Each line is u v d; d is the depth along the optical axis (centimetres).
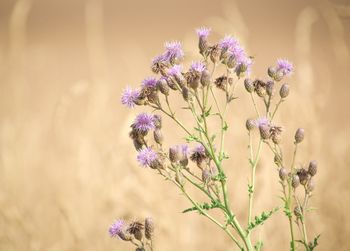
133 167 743
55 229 766
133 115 774
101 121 838
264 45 2347
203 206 476
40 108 1089
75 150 800
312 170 495
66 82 1605
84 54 2445
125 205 726
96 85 870
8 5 3581
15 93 977
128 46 2491
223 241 723
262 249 709
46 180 812
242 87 777
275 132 499
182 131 822
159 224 718
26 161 843
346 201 768
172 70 491
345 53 949
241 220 723
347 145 840
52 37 2997
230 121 766
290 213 484
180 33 2836
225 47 511
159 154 490
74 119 888
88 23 941
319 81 1014
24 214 780
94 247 739
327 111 1238
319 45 2117
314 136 748
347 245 745
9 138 868
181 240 719
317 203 757
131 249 741
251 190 484
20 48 1010
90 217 746
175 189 750
